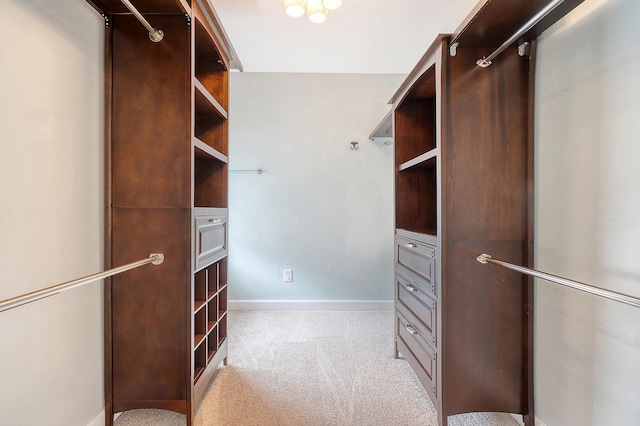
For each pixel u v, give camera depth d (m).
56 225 1.09
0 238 0.90
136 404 1.38
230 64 1.99
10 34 0.92
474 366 1.38
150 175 1.37
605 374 1.02
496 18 1.20
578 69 1.11
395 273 2.06
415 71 1.68
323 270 2.97
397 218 2.04
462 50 1.38
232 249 2.96
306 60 2.31
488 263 1.38
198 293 1.65
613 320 0.99
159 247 1.37
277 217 2.96
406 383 1.75
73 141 1.17
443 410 1.36
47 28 1.05
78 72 1.19
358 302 2.97
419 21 1.82
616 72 0.97
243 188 2.95
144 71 1.36
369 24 1.85
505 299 1.38
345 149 2.95
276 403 1.57
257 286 2.98
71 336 1.17
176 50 1.36
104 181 1.34
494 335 1.38
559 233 1.21
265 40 2.03
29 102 0.99
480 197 1.38
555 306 1.24
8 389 0.93
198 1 1.42
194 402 1.42
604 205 1.02
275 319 2.75
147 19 1.36
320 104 2.94
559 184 1.21
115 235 1.37
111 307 1.37
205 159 1.87
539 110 1.31
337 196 2.96
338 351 2.15
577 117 1.12
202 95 1.53
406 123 2.03
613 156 0.98
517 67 1.38
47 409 1.07
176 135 1.36
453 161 1.38
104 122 1.34
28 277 0.99
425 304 1.55
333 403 1.57
